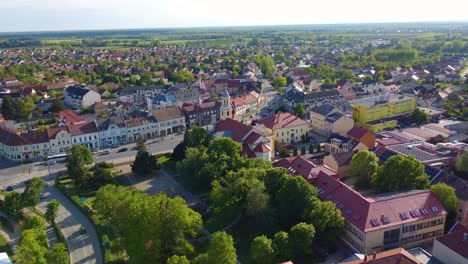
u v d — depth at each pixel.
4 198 150.88
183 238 111.75
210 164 149.25
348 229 111.75
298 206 116.94
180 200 112.62
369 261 84.44
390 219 108.00
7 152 197.38
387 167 131.00
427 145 177.38
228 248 93.31
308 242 103.06
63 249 105.12
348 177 154.62
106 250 116.75
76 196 152.25
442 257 97.56
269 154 168.25
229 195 128.50
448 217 121.25
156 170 177.25
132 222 104.50
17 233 130.75
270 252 99.81
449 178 133.75
